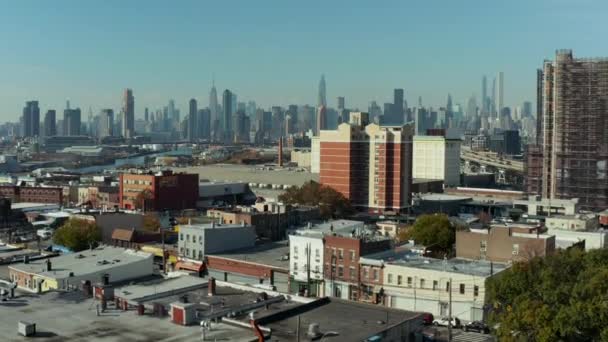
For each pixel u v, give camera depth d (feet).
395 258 438.81
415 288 401.70
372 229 590.14
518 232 501.56
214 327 229.66
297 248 453.58
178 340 214.48
